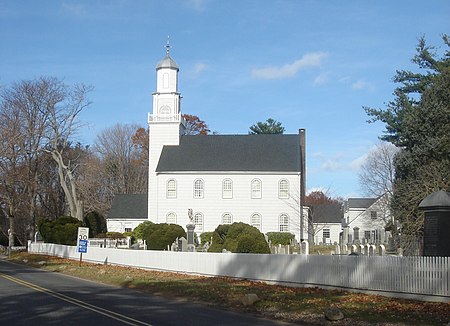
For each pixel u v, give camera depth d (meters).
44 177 90.06
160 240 54.25
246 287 27.25
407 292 21.53
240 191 77.12
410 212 37.03
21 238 89.31
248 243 36.97
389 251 47.00
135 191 107.25
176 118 81.31
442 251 22.50
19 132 71.69
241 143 80.94
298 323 17.45
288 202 76.38
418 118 38.53
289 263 28.16
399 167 41.31
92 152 107.56
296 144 80.19
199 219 77.19
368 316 17.47
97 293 25.75
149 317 17.64
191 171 77.62
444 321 16.09
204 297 24.09
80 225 66.44
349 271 24.50
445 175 35.78
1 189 71.12
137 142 110.06
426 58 46.34
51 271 42.84
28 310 18.62
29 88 72.44
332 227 94.69
